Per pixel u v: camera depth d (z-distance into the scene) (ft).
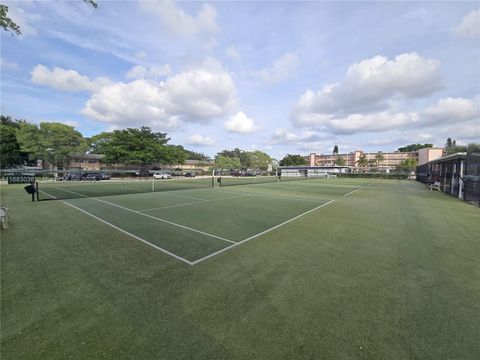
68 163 124.77
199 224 22.85
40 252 15.05
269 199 42.37
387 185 86.43
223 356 6.75
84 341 7.31
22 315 8.59
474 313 8.87
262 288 10.71
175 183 85.87
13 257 14.19
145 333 7.69
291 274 12.18
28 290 10.39
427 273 12.38
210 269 12.76
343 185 84.58
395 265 13.39
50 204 34.14
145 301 9.59
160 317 8.55
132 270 12.55
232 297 9.93
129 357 6.70
